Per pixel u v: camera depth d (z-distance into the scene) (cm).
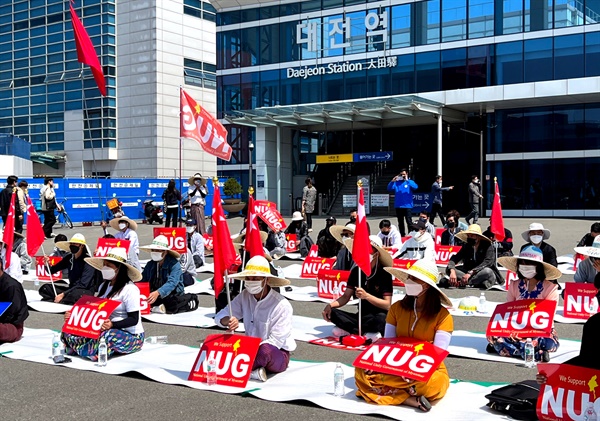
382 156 3531
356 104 3153
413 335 642
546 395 560
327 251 1556
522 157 3284
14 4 5797
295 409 619
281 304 734
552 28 3077
